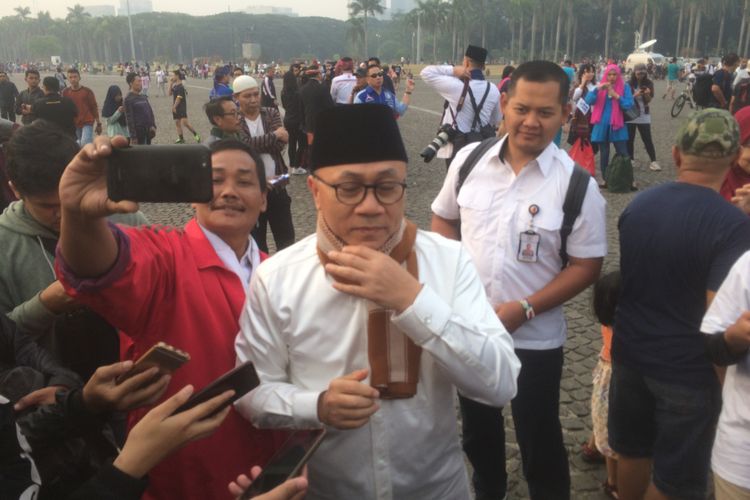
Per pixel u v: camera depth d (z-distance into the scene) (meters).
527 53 100.69
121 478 1.27
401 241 1.50
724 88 11.30
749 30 77.12
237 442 1.68
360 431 1.54
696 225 2.05
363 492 1.57
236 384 1.38
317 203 1.47
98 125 11.05
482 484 2.71
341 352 1.51
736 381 1.84
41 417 1.56
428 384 1.56
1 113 13.48
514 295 2.38
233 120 4.80
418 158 11.54
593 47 98.19
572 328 4.63
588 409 3.60
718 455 1.88
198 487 1.66
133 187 1.15
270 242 6.49
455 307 1.54
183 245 1.70
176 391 1.63
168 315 1.62
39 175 1.99
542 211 2.31
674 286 2.12
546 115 2.24
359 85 9.00
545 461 2.53
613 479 2.89
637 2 83.94
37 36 143.50
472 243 2.45
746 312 1.73
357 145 1.35
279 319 1.52
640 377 2.29
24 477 1.19
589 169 8.88
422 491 1.62
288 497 1.29
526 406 2.47
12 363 1.81
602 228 2.32
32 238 2.13
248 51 99.50
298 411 1.44
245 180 1.90
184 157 1.14
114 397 1.44
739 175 2.72
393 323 1.45
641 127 9.97
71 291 1.37
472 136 6.29
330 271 1.37
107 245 1.33
